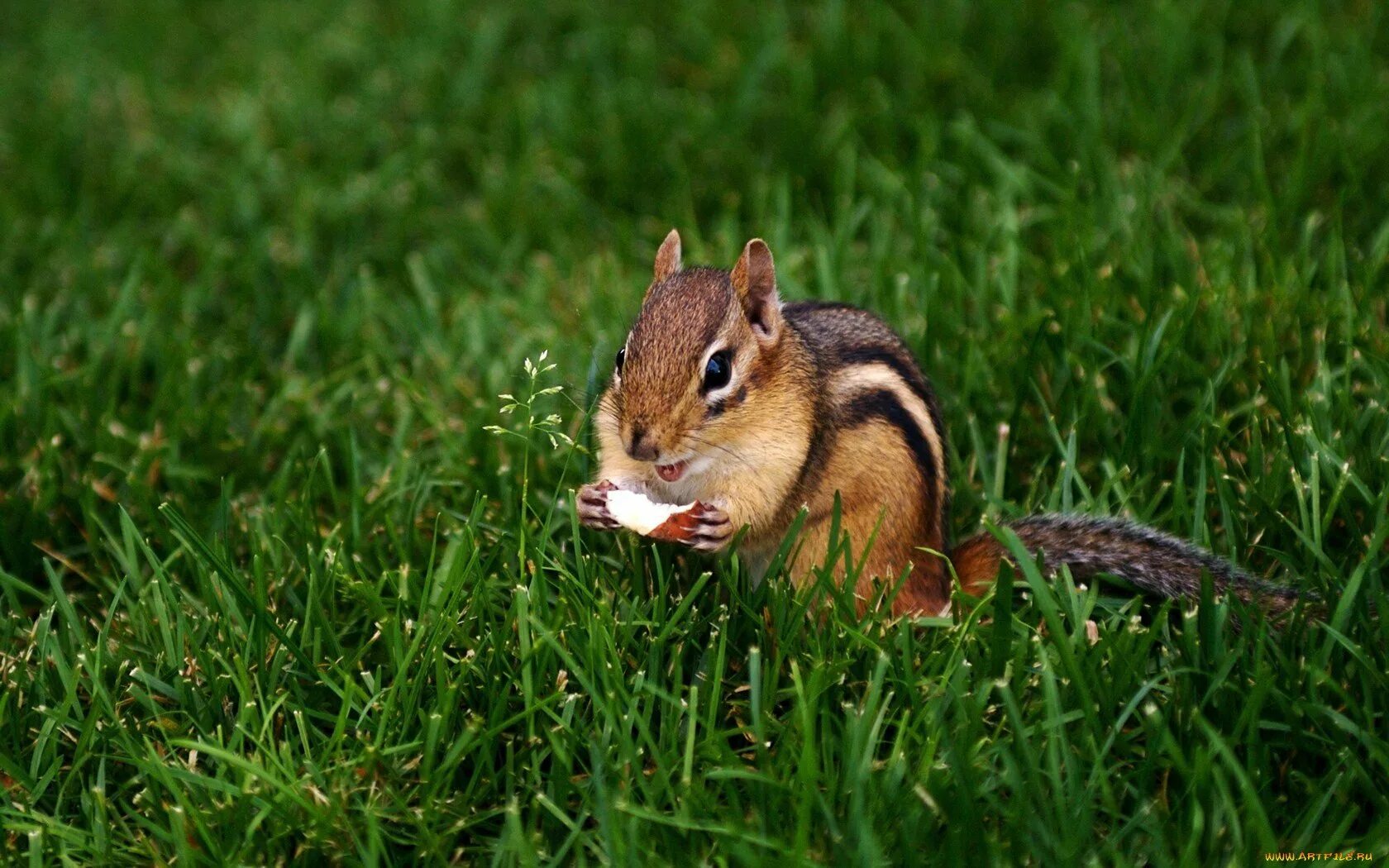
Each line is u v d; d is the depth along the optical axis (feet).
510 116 60.18
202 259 52.90
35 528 37.35
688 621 31.14
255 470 40.63
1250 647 29.40
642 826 25.96
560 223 53.62
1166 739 26.04
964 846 24.81
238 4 76.54
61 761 28.96
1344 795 25.88
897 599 32.78
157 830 26.61
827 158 55.01
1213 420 35.76
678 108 58.95
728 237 47.93
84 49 71.77
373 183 56.29
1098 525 32.27
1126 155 53.01
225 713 30.09
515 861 26.02
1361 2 60.34
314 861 26.50
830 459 32.48
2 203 56.54
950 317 42.68
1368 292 40.19
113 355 45.32
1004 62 59.41
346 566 34.04
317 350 47.93
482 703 29.84
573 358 42.75
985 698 27.20
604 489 32.22
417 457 39.68
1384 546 31.71
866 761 25.94
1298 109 52.54
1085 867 24.73
